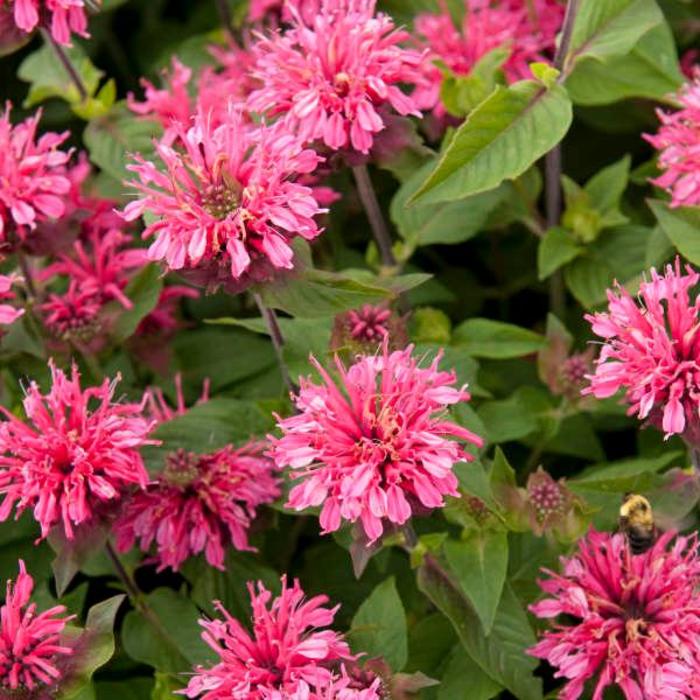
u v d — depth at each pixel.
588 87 0.76
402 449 0.59
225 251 0.61
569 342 0.71
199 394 0.75
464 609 0.65
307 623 0.61
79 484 0.61
